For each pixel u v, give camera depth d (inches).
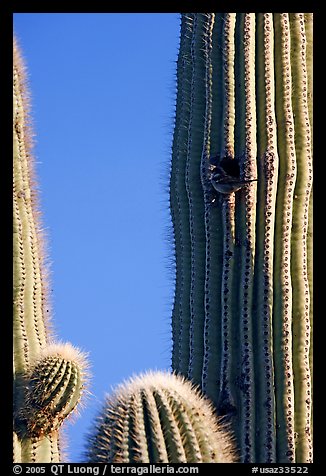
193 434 533.3
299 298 699.4
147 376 556.7
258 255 709.3
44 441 626.5
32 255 684.1
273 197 722.8
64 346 641.6
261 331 685.9
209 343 692.1
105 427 537.3
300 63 770.8
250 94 753.6
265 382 671.1
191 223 736.3
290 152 737.6
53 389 625.9
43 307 685.3
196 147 756.0
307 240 721.6
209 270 714.8
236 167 735.7
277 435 658.8
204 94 769.6
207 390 678.5
